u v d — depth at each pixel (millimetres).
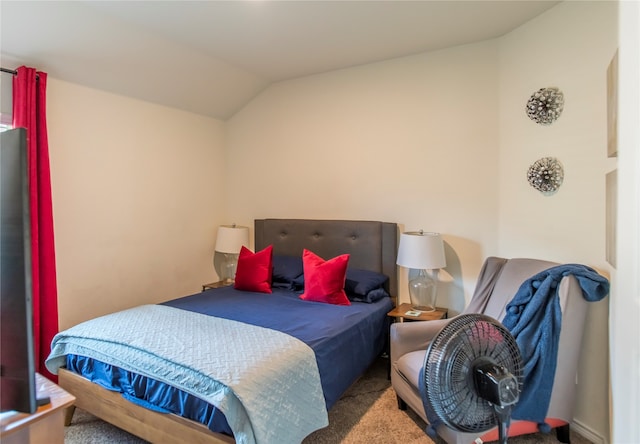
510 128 2682
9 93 2451
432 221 3078
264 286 3164
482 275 2553
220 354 1737
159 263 3510
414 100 3135
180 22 2551
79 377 2061
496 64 2791
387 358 3041
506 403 1028
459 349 1082
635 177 782
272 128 3895
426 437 2043
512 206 2674
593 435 1977
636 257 783
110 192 3080
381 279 3125
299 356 1836
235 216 4203
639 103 762
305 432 1733
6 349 875
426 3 2311
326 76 3547
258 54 3113
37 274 2459
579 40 2150
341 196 3521
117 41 2670
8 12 2170
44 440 1025
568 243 2242
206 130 3984
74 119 2812
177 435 1648
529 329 1817
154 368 1720
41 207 2484
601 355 1935
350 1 2297
